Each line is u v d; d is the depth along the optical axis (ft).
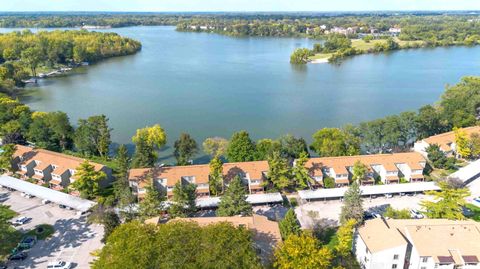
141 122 543.80
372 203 319.47
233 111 598.75
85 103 640.17
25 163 360.28
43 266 245.45
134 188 325.01
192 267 174.09
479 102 477.77
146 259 176.45
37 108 608.60
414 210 304.30
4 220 257.75
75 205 308.19
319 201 323.37
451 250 226.99
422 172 354.95
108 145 422.00
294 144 381.60
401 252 225.76
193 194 291.17
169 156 428.56
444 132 457.68
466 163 392.06
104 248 201.46
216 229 196.65
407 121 422.82
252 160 367.86
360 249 244.83
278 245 217.97
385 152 419.95
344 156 358.02
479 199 315.58
